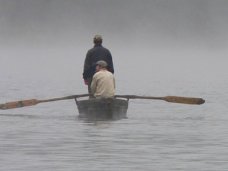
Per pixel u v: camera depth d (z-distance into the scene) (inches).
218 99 2482.8
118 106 1728.6
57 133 1492.4
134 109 2057.1
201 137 1451.8
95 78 1740.9
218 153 1257.4
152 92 2886.3
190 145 1347.2
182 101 1807.3
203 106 2180.1
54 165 1142.3
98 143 1360.7
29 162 1164.5
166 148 1309.1
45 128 1572.3
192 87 3211.1
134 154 1245.1
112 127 1592.0
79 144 1347.2
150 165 1146.7
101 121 1707.7
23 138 1419.8
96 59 1787.6
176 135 1478.8
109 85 1739.7
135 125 1638.8
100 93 1738.4
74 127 1588.3
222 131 1550.2
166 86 3282.5
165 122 1716.3
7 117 1806.1
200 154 1246.9
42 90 2920.8
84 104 1745.8
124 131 1530.5
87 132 1507.1
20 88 2999.5
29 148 1298.0
